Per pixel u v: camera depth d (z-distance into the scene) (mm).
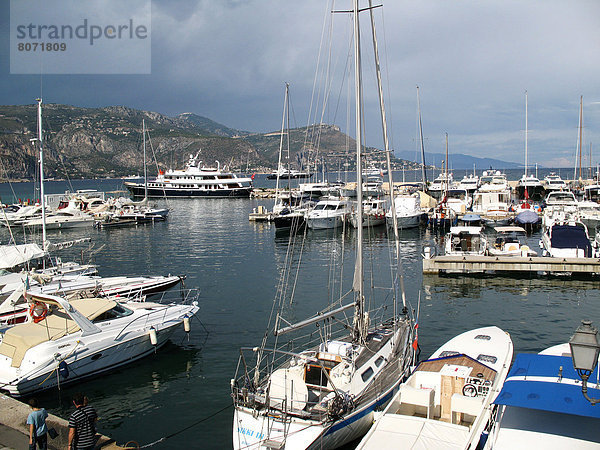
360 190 14766
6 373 14344
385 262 36188
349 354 12969
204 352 18547
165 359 17906
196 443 12484
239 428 10602
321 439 10312
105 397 15016
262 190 124500
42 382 14453
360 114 14812
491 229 53000
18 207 69750
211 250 42562
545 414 9992
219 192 113312
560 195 64375
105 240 49875
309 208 59188
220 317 22766
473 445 9930
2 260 25922
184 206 93000
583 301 25172
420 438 9992
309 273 32344
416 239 47812
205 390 15453
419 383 12828
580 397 9391
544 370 10641
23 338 15047
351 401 11289
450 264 31266
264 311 23656
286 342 19422
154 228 59188
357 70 14789
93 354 15812
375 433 10203
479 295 26656
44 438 9961
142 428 13258
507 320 22172
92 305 17328
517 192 88750
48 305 16719
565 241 34094
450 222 52750
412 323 17844
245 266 35125
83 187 197875
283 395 11062
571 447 9109
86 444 10016
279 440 10164
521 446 9250
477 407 11156
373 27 16719
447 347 15555
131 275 32219
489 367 13508
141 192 114438
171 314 19109
